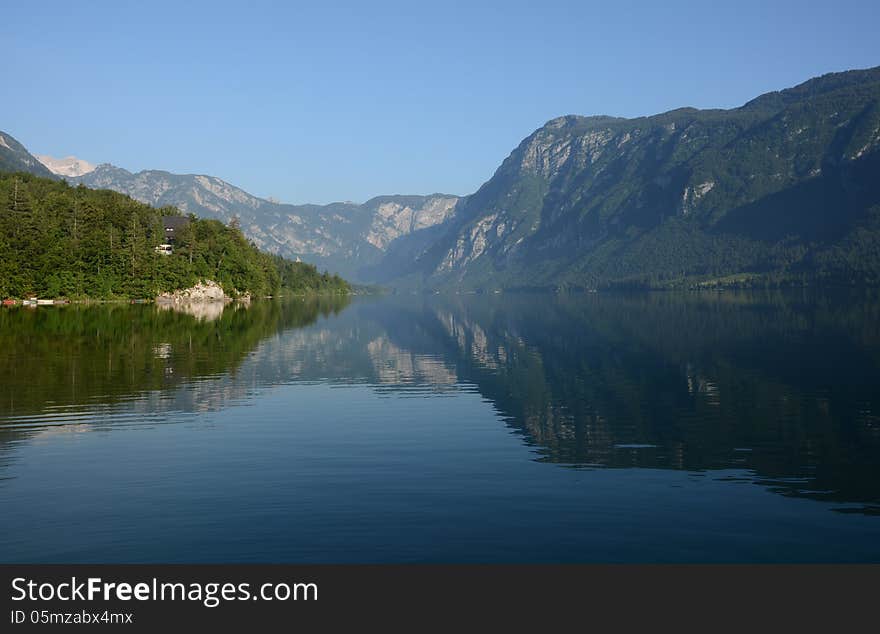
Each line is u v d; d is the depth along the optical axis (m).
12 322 96.31
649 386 44.56
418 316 144.88
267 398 40.03
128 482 23.27
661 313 140.62
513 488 22.56
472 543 18.16
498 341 80.44
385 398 40.41
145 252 178.25
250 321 110.25
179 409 36.31
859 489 22.28
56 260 160.25
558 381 47.31
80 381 45.03
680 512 20.22
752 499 21.38
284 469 24.84
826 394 40.31
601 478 23.72
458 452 27.44
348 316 139.62
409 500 21.41
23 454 26.98
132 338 74.69
